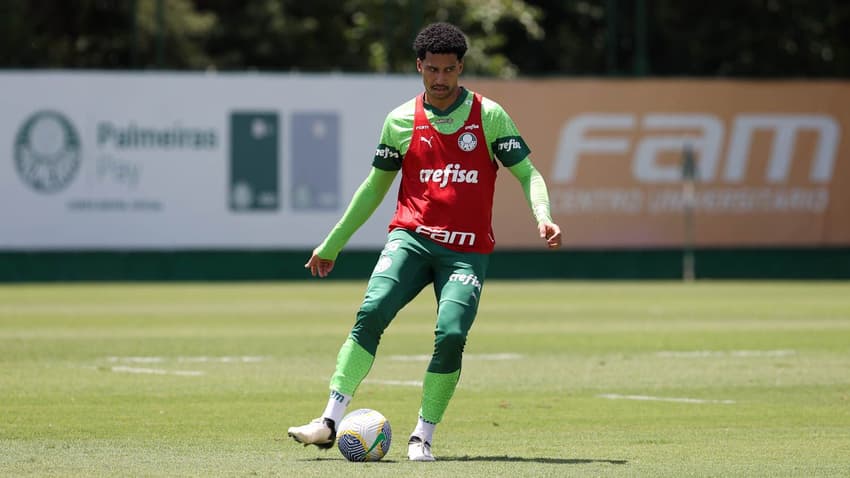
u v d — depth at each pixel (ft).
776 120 392.27
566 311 258.57
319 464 91.66
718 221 391.24
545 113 384.27
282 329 215.51
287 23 527.40
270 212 375.25
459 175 94.53
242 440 105.09
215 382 145.07
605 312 255.91
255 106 374.02
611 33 434.30
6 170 367.25
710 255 392.27
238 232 374.84
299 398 131.95
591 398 133.69
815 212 394.52
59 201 369.30
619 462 94.17
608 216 387.14
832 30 530.68
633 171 387.96
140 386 141.18
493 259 385.50
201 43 517.14
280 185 375.25
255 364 163.94
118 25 492.95
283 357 172.24
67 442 103.71
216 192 374.02
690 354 177.37
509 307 270.26
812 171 394.11
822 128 393.70
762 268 394.11
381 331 94.53
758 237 392.68
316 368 159.53
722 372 156.56
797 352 179.63
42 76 367.66
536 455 98.17
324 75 375.45
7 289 337.93
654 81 387.55
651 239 389.19
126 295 311.47
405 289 94.58
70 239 370.12
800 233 394.11
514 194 384.47
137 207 371.97
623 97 386.93
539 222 92.73
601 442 105.40
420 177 95.35
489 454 98.78
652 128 387.75
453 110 94.73
